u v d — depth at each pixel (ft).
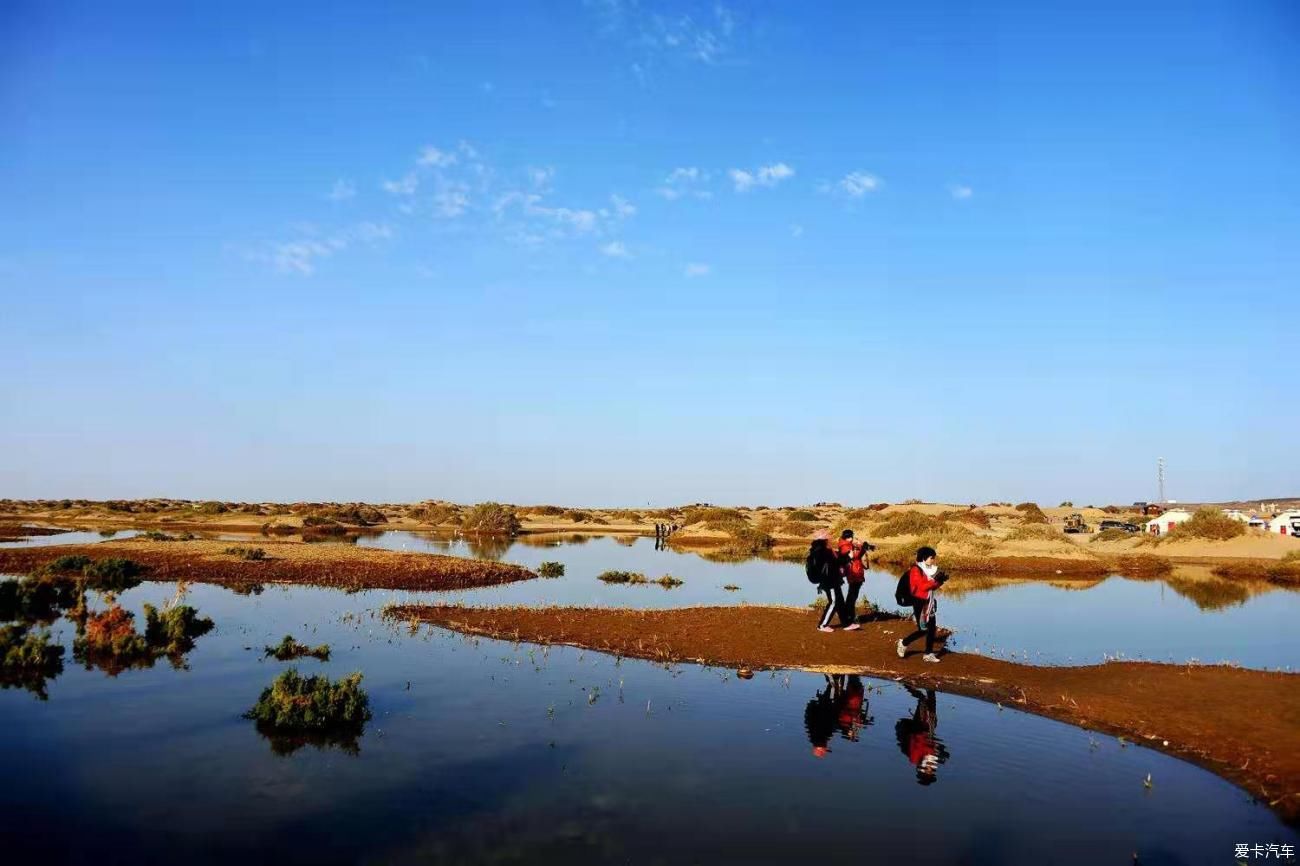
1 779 31.99
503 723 39.93
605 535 233.76
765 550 180.65
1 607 73.10
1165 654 59.26
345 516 266.77
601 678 49.19
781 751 36.14
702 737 38.04
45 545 137.90
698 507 414.62
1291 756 34.96
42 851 25.80
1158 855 26.23
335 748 35.99
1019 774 33.55
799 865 25.22
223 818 28.48
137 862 25.09
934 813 29.48
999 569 133.90
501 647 57.88
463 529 233.14
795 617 69.26
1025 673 50.24
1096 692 45.19
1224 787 32.35
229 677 48.44
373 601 80.23
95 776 32.32
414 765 33.94
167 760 34.27
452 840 26.89
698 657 54.60
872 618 69.87
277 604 77.71
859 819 28.86
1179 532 170.40
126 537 163.12
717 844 26.71
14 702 42.83
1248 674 48.70
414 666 51.93
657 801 30.32
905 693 46.21
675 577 113.29
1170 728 38.91
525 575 107.24
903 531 182.70
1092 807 30.17
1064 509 395.75
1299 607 87.56
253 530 213.46
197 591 87.10
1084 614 80.38
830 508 361.92
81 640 56.08
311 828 27.71
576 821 28.45
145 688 45.75
